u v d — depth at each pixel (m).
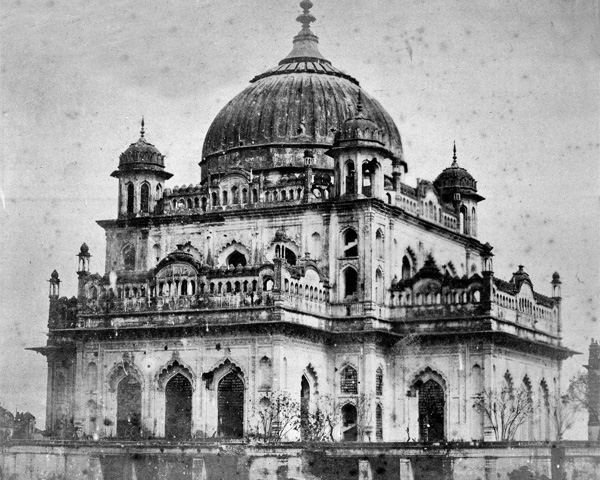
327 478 50.50
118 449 52.47
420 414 60.59
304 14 70.31
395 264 62.31
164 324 59.88
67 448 53.44
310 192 62.03
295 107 66.12
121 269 65.62
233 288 58.88
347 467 50.38
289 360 57.66
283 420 56.47
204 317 59.00
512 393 61.06
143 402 60.03
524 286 64.12
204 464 51.06
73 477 53.16
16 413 62.16
